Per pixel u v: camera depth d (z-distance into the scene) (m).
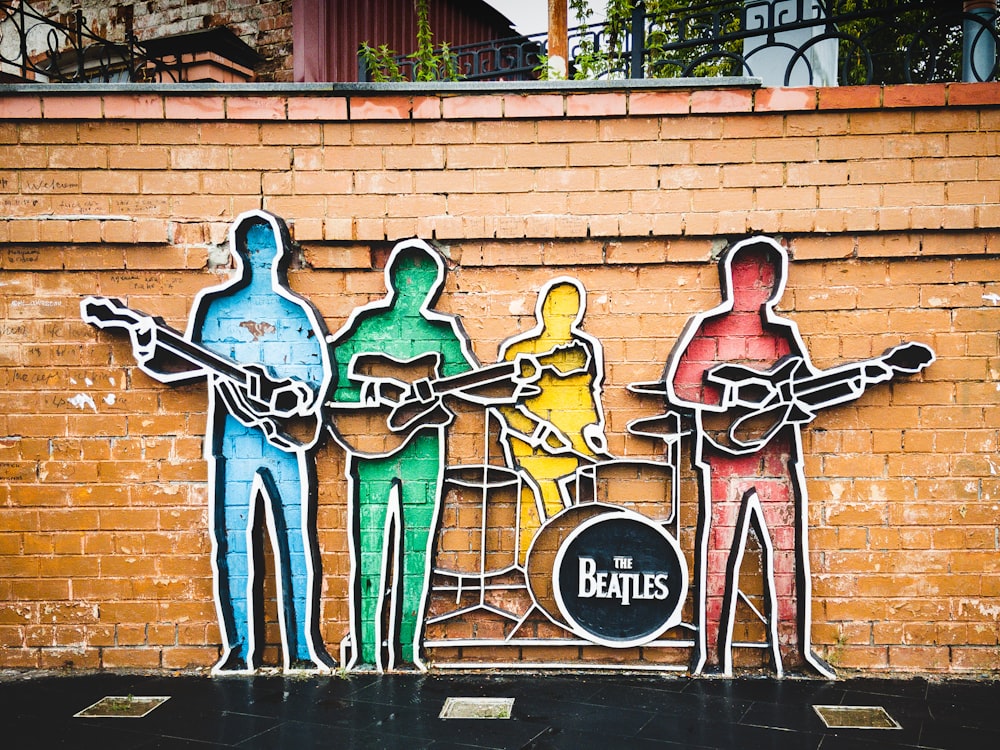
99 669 4.06
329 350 3.96
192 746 3.21
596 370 3.93
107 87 3.98
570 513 3.98
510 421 4.00
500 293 4.01
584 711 3.51
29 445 4.08
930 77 4.14
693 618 3.94
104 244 4.04
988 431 3.88
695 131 3.91
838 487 3.92
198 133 4.02
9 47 7.55
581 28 5.29
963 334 3.88
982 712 3.48
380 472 4.02
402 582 4.00
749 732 3.30
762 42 5.31
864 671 3.92
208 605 4.07
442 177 3.98
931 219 3.83
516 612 4.00
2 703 3.65
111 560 4.08
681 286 3.96
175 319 4.06
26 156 4.03
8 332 4.07
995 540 3.88
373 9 7.00
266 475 4.00
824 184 3.88
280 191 4.02
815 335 3.93
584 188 3.96
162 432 4.07
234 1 6.63
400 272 4.03
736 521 3.93
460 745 3.20
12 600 4.08
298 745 3.21
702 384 3.96
